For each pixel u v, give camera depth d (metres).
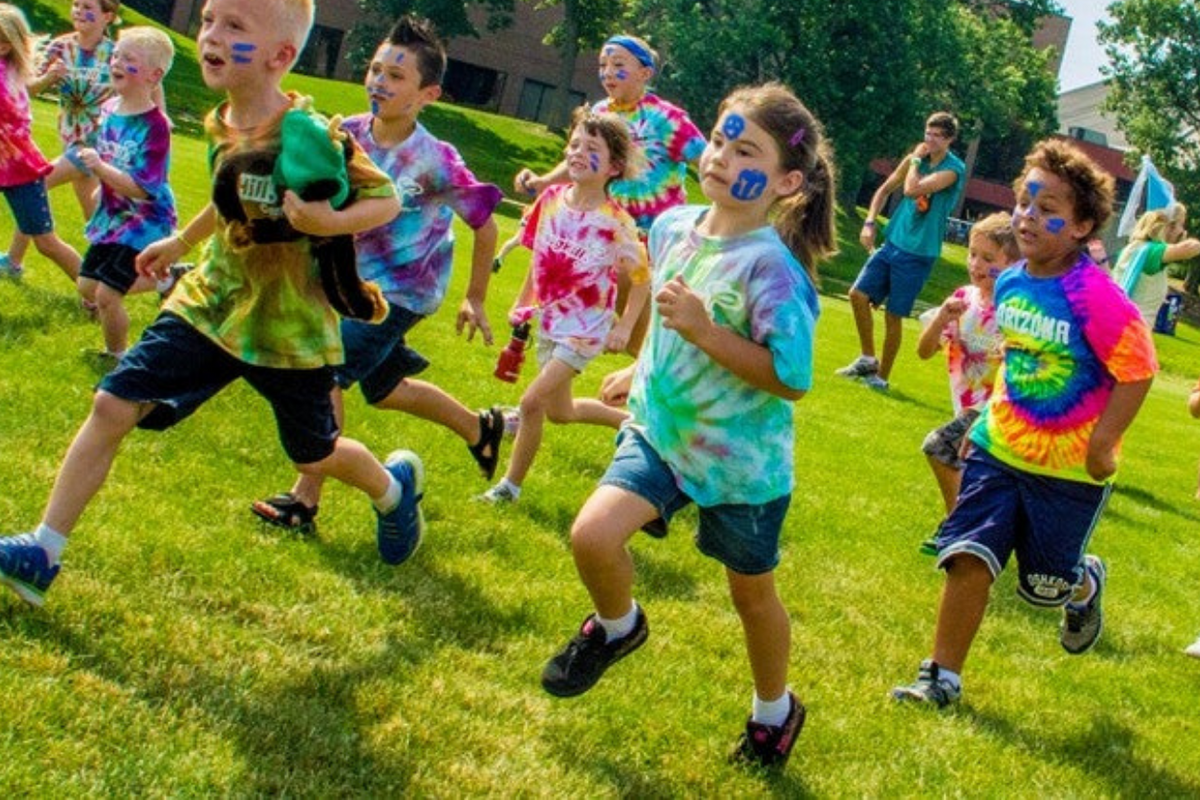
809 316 3.81
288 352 4.04
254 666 3.94
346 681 4.00
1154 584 7.61
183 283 4.09
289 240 3.98
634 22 54.72
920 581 6.58
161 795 3.19
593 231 6.48
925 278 12.92
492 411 6.21
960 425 6.64
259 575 4.61
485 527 5.79
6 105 8.05
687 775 3.97
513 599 5.00
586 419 6.82
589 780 3.78
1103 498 5.02
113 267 7.05
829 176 3.96
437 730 3.84
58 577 4.16
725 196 3.83
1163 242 10.15
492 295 13.63
